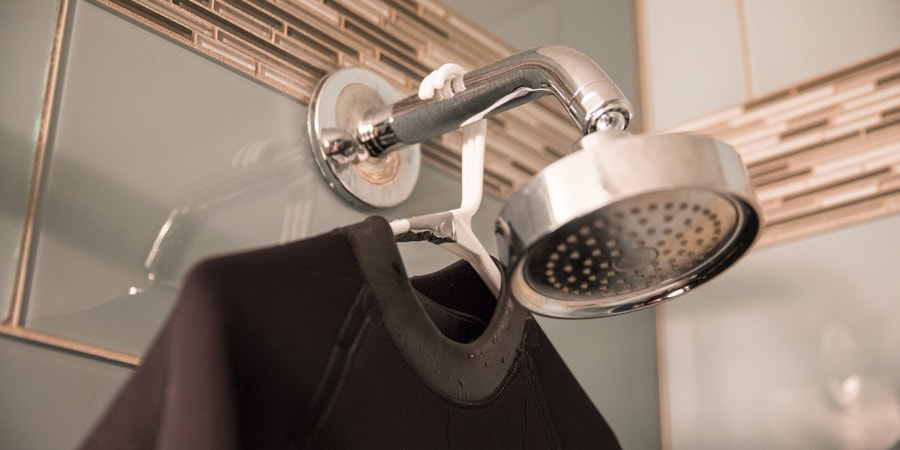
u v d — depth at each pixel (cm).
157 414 45
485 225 94
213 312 47
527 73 63
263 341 49
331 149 78
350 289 54
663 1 123
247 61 76
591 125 56
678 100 118
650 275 54
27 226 59
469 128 69
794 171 106
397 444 54
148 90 68
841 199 102
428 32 94
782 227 105
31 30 63
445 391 57
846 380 95
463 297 66
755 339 103
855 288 98
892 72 102
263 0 79
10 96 61
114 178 65
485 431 59
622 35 121
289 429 49
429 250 86
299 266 52
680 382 106
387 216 83
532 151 102
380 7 89
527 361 65
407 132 76
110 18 67
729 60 115
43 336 58
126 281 63
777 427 98
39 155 61
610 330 104
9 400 56
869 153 101
